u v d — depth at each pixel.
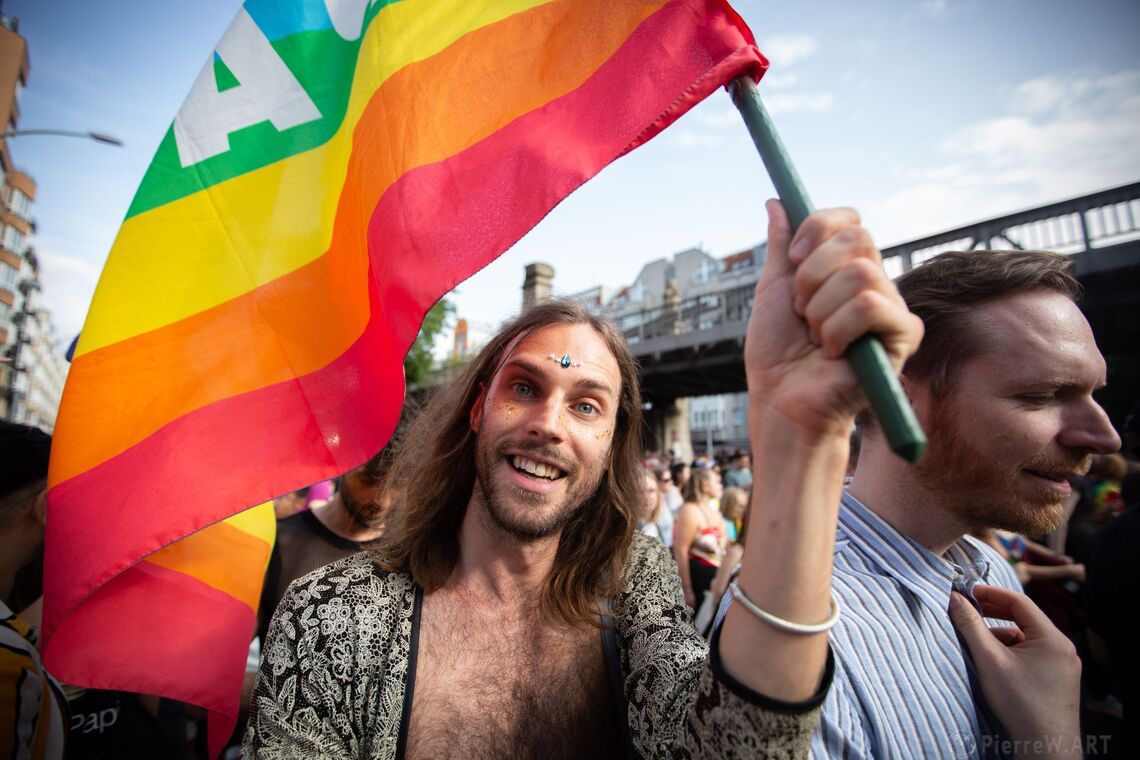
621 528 1.42
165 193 1.56
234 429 1.48
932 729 0.94
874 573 1.09
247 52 1.64
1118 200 7.56
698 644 1.18
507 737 1.15
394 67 1.45
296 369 1.51
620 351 1.51
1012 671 0.98
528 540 1.26
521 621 1.27
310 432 1.47
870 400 0.62
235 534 1.83
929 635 1.02
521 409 1.30
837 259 0.66
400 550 1.35
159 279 1.52
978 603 1.11
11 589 1.65
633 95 1.18
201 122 1.61
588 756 1.17
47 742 1.26
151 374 1.49
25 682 1.20
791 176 0.80
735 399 43.94
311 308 1.54
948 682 0.99
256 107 1.62
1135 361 11.08
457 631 1.24
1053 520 1.00
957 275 1.05
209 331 1.52
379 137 1.43
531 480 1.28
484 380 1.51
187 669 1.59
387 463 2.20
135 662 1.53
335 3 1.66
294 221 1.58
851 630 0.99
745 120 0.91
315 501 4.48
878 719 0.92
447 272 1.26
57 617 1.36
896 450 0.59
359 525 2.30
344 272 1.52
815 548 0.71
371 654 1.17
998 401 0.98
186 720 2.23
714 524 4.43
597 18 1.27
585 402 1.34
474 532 1.31
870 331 0.64
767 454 0.73
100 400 1.45
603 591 1.34
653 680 1.12
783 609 0.71
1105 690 2.53
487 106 1.33
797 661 0.71
